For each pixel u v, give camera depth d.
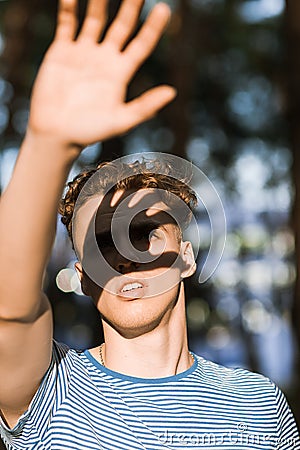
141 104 1.46
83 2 7.78
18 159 1.54
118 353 2.16
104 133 1.47
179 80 12.28
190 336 14.01
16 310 1.68
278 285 14.60
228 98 14.43
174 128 12.05
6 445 2.06
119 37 1.48
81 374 2.12
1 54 11.96
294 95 9.48
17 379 1.86
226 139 14.88
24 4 11.88
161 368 2.17
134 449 2.04
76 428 2.01
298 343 9.50
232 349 14.45
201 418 2.13
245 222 14.96
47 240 1.59
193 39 12.66
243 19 13.64
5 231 1.57
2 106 12.25
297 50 9.44
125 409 2.08
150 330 2.14
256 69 14.05
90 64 1.48
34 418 1.98
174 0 12.59
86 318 12.30
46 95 1.48
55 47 1.49
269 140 14.84
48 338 1.83
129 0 1.47
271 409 2.26
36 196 1.54
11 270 1.61
